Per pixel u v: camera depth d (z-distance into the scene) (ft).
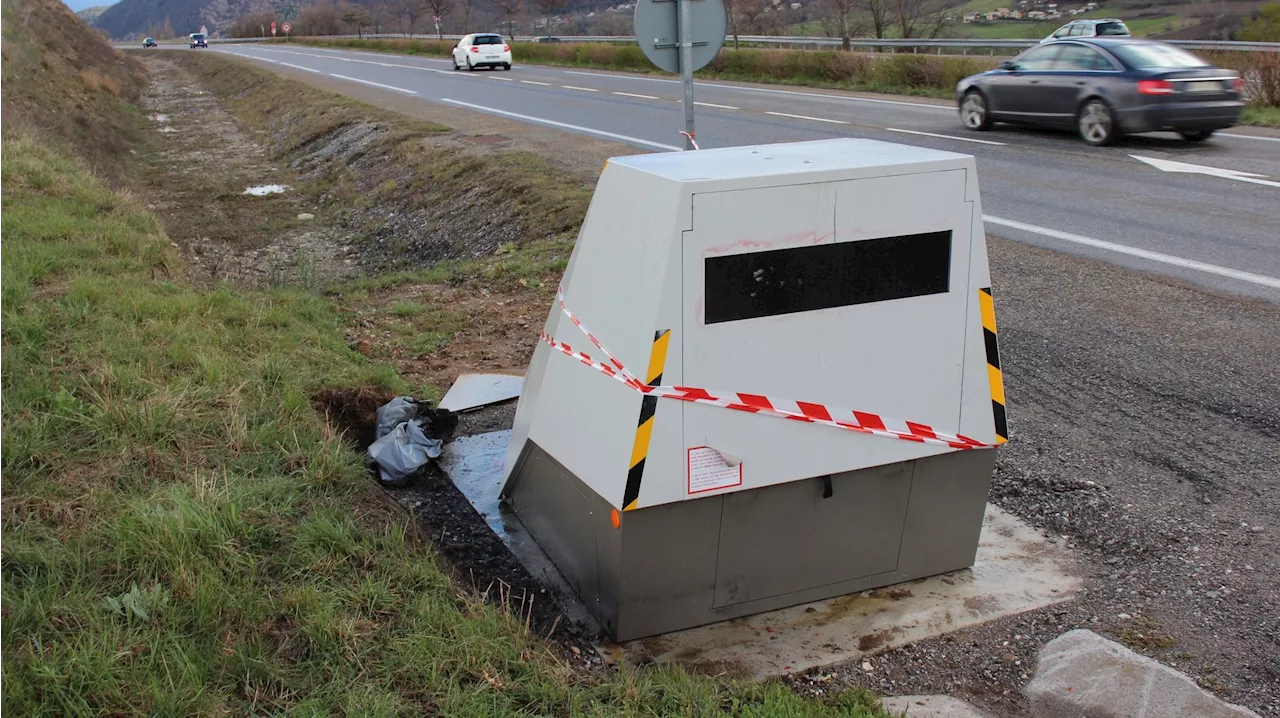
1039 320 22.49
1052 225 30.94
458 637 10.70
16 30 86.02
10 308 19.19
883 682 11.46
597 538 12.21
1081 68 46.68
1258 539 13.67
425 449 16.65
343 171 60.95
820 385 11.97
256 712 9.25
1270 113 54.70
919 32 103.55
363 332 24.45
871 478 12.59
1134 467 15.87
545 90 88.12
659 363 11.16
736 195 11.08
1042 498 15.30
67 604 10.04
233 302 22.65
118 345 17.85
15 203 30.22
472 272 31.48
